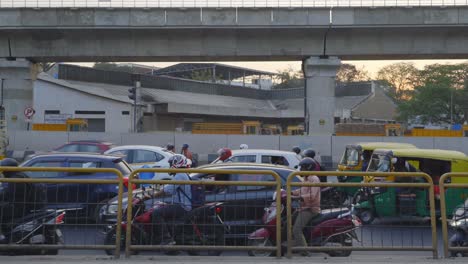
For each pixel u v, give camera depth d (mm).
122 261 7559
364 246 8250
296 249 7938
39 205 8070
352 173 8008
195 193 8234
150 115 56156
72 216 8227
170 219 8164
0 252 8031
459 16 33781
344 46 35375
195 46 35625
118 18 34406
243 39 35531
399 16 33938
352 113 72250
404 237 8383
